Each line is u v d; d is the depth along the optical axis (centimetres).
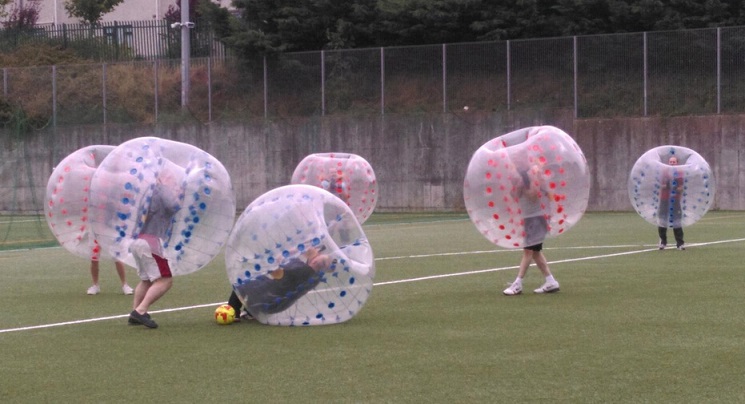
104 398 670
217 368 757
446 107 3619
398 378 709
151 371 752
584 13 3816
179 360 793
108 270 1619
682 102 3381
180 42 4312
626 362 750
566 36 3562
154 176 967
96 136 3856
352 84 3722
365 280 959
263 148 3750
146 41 4431
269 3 4044
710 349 796
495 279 1341
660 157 1766
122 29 4472
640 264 1502
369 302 1120
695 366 732
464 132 3566
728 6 3669
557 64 3509
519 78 3553
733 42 3331
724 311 998
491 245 1967
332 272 946
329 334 902
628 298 1110
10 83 3969
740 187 3288
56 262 1777
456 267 1521
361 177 1825
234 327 958
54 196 1236
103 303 1181
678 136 3347
